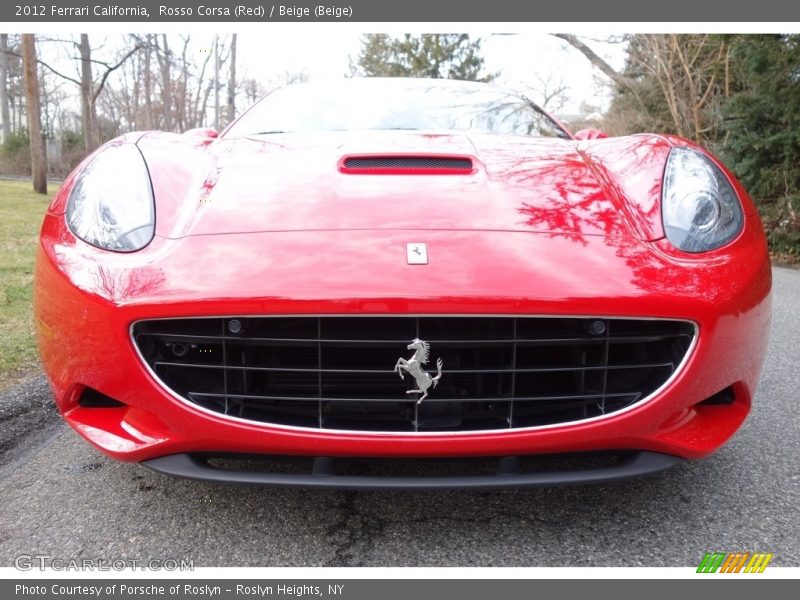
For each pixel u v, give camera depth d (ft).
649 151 6.16
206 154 6.46
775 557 4.76
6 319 11.00
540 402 4.77
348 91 9.04
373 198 5.16
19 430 7.09
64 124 147.84
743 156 28.30
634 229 5.00
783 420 7.48
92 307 4.55
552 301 4.29
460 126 8.20
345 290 4.26
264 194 5.31
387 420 4.62
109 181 5.35
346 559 4.76
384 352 4.66
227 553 4.82
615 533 5.11
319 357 4.45
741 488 5.82
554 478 4.51
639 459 4.76
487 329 4.50
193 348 4.71
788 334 11.80
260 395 4.58
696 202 5.17
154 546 4.90
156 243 4.80
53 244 5.06
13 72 123.65
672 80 40.91
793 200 25.96
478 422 4.62
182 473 4.62
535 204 5.20
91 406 5.00
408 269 4.37
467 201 5.16
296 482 4.48
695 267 4.67
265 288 4.29
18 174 90.07
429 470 5.31
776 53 25.21
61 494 5.69
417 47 93.15
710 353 4.58
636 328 4.61
